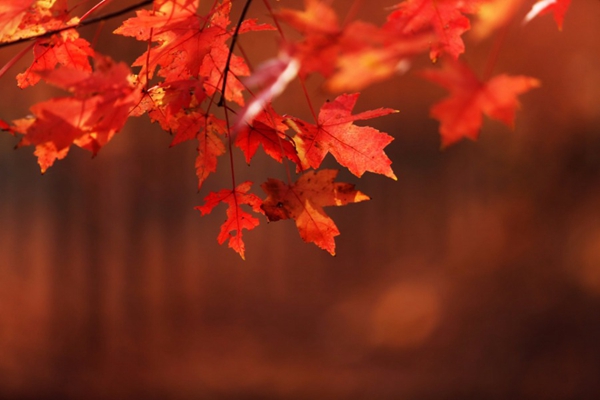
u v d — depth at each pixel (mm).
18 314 8062
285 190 1091
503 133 9273
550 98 8844
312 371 7461
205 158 1142
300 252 10875
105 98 887
